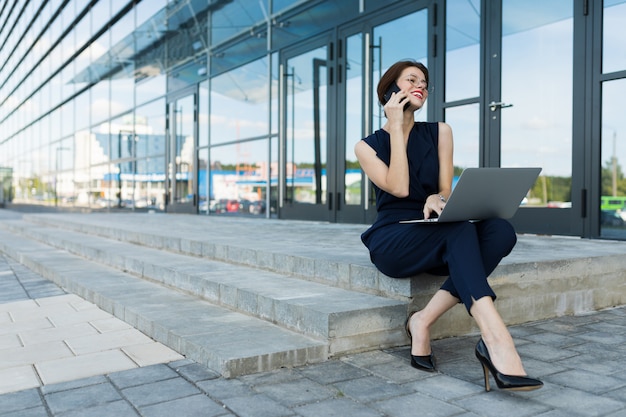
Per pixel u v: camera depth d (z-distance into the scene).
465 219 2.03
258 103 9.33
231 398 1.79
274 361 2.08
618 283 3.23
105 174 15.70
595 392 1.80
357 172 7.25
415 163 2.26
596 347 2.33
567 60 4.96
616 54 4.61
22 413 1.69
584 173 4.81
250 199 9.62
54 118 19.80
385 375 2.00
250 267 3.69
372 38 6.98
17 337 2.66
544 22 5.12
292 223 7.62
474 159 5.76
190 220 8.78
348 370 2.06
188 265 3.82
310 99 8.11
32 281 4.69
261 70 9.21
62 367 2.16
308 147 8.16
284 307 2.46
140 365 2.17
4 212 21.80
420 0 6.29
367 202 7.09
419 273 2.24
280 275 3.32
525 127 5.29
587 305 3.07
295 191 8.48
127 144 14.39
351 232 5.57
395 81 2.24
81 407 1.73
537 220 5.18
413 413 1.64
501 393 1.80
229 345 2.18
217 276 3.28
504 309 2.69
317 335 2.26
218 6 10.30
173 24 11.95
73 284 3.99
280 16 8.67
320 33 7.84
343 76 7.44
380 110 6.91
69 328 2.84
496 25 5.51
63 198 18.98
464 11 5.83
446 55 6.04
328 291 2.73
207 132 10.95
